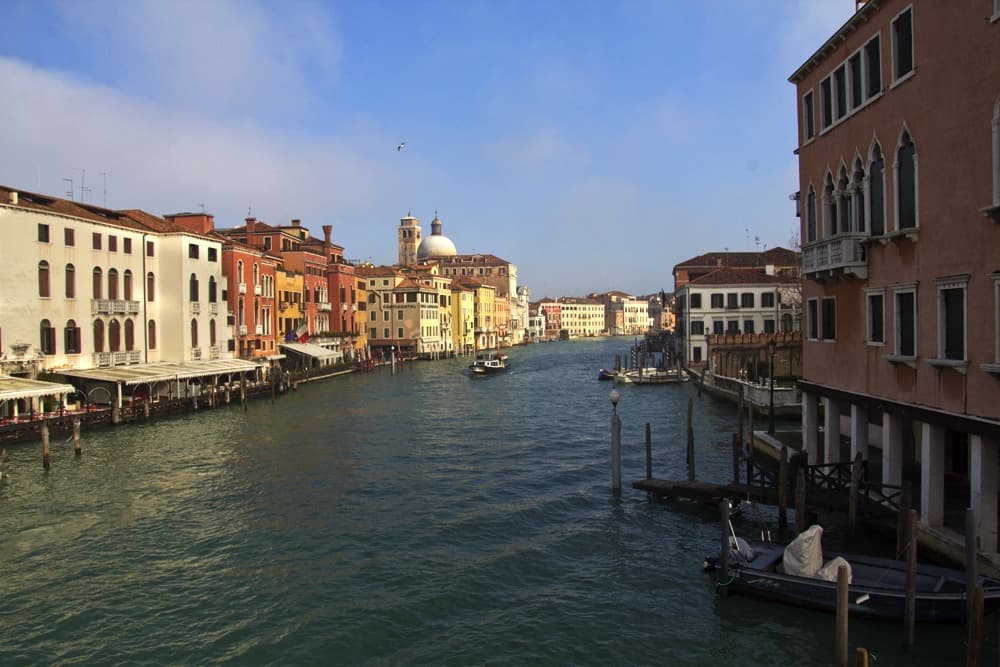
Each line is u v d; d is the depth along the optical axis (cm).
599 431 3269
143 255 4094
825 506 1580
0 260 3152
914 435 1933
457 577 1451
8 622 1270
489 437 3138
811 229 1866
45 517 1884
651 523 1784
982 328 1181
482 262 14475
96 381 3488
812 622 1198
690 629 1205
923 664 1043
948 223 1258
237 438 3098
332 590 1395
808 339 1927
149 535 1736
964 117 1209
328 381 6100
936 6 1276
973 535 1004
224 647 1173
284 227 7481
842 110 1670
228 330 4928
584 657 1127
